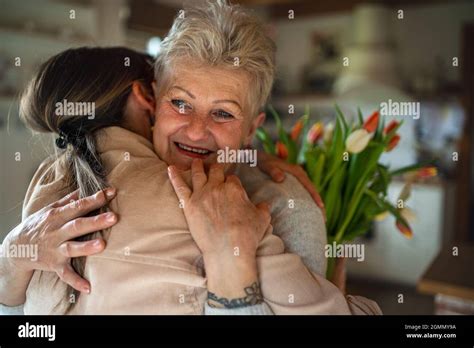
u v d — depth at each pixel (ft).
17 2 10.17
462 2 13.98
